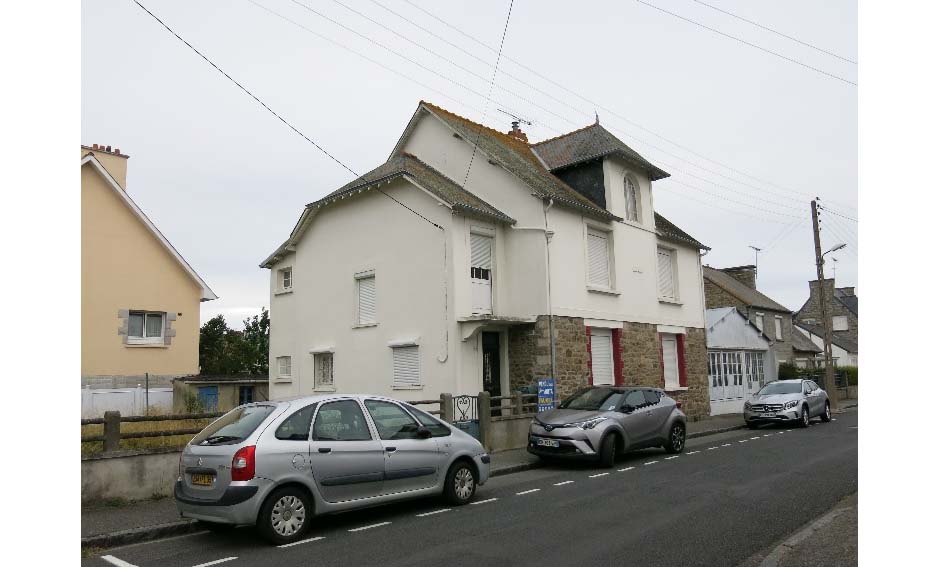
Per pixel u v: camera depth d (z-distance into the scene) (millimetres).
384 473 8375
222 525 8344
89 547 7414
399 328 17594
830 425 20875
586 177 21016
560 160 21734
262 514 7293
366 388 18250
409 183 17781
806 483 10469
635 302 20891
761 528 7754
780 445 15648
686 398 22969
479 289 17516
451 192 17750
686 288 24141
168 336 21438
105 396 19641
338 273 19609
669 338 22984
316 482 7738
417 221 17516
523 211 18109
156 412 18188
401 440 8727
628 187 21844
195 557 7023
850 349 55406
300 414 7926
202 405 18953
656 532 7605
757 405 20766
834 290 59625
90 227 20062
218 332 39500
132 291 20766
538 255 17656
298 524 7586
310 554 6965
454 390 16109
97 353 19844
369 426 8500
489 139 20625
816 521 7629
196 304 22328
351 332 18938
